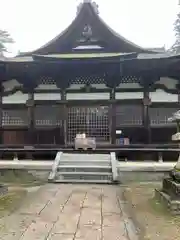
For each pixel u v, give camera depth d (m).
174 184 7.12
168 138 16.80
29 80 17.55
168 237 5.23
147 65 16.25
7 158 16.05
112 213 6.78
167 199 7.10
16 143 17.53
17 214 6.60
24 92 17.81
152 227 5.78
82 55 17.66
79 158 13.18
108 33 18.62
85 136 16.02
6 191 9.24
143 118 17.00
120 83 17.48
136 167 12.25
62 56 17.00
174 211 6.68
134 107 17.20
